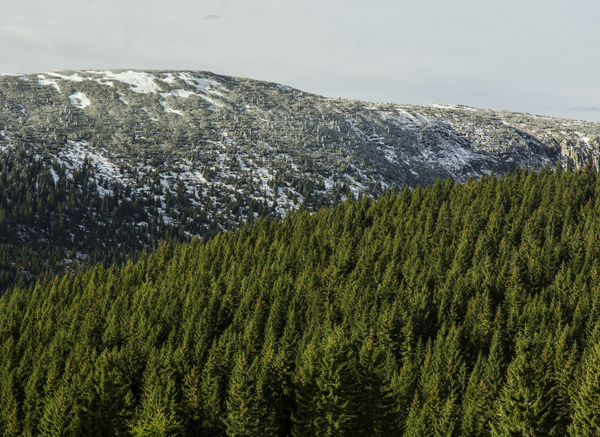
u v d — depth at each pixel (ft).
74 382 203.92
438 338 239.71
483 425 173.78
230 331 253.03
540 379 151.23
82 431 191.62
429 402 187.62
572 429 158.61
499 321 252.62
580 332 251.19
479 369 213.66
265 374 192.44
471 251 344.28
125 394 200.95
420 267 327.88
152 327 278.46
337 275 337.11
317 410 171.83
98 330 290.76
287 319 272.31
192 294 313.32
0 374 252.42
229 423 181.06
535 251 325.42
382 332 238.27
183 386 202.80
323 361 174.50
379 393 176.55
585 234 347.97
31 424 205.87
